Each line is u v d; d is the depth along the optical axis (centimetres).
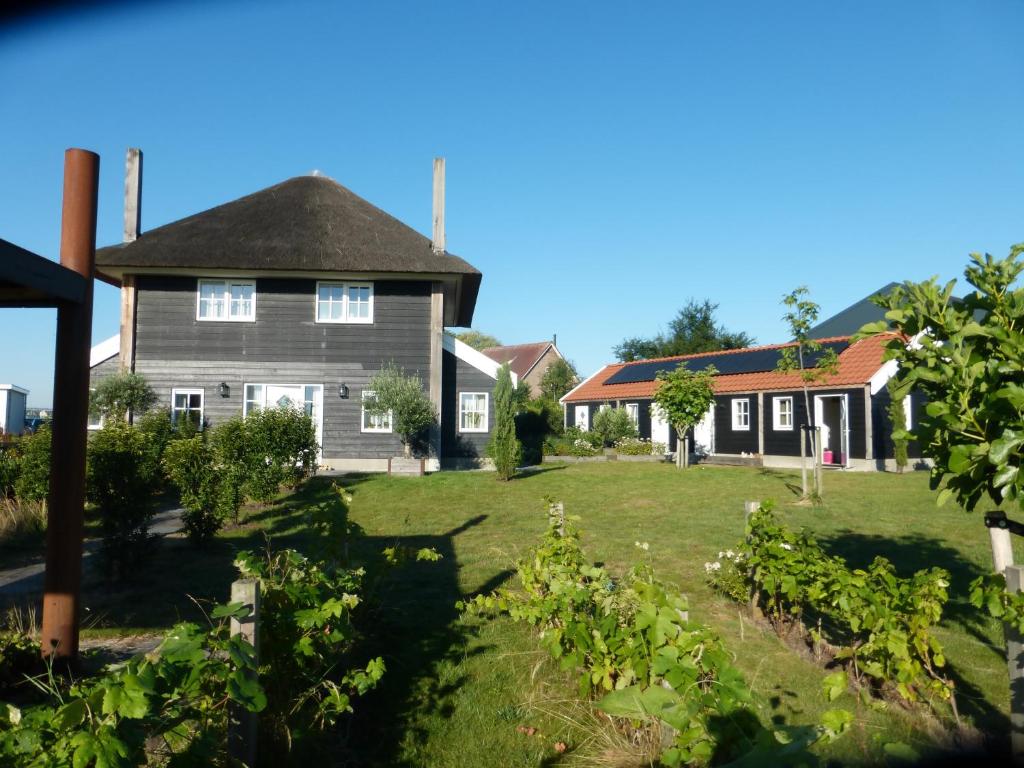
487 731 434
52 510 499
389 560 676
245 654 292
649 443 3045
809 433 2467
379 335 2098
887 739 356
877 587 474
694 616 657
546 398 4922
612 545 986
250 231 2105
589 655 462
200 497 976
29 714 220
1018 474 298
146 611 666
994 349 330
